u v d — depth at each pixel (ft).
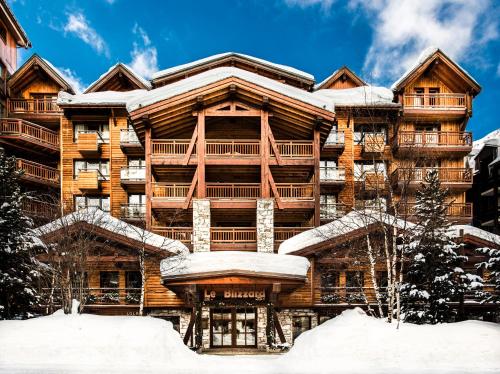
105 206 91.20
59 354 37.60
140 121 67.67
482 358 36.94
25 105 91.81
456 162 91.97
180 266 53.67
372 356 37.88
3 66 92.22
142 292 55.47
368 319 44.93
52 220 62.34
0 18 90.27
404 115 89.97
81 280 53.62
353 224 60.64
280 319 63.57
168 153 70.23
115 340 39.55
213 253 56.39
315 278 63.41
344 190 88.17
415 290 51.16
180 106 68.03
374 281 51.24
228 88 67.72
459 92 92.32
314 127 70.33
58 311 51.88
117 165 90.07
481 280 52.80
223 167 70.54
